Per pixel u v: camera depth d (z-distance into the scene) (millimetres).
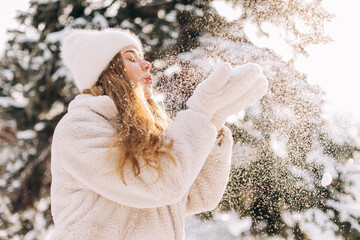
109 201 893
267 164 1952
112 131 872
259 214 2000
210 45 2270
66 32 3234
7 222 3271
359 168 1937
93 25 3129
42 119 3363
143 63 1037
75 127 854
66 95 3301
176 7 2793
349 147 1892
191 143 847
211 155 1000
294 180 1945
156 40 2738
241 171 1970
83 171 833
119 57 1005
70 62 1065
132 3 3125
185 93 2221
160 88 2254
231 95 863
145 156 811
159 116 1079
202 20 2426
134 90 956
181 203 976
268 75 1947
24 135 3281
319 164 1934
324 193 1967
